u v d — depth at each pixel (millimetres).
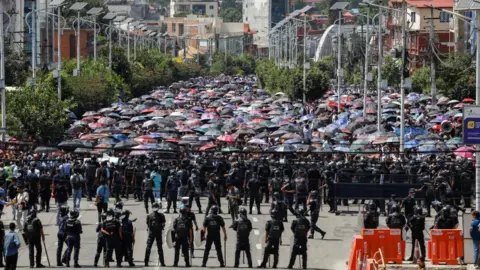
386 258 74500
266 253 73812
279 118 174875
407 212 89062
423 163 105125
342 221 97500
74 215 74500
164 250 83312
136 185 108375
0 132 110688
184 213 75062
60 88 170125
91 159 107750
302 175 98062
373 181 99250
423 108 194125
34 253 79938
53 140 135250
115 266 74875
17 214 90562
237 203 92812
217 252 74500
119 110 186000
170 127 154125
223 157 113188
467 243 75375
